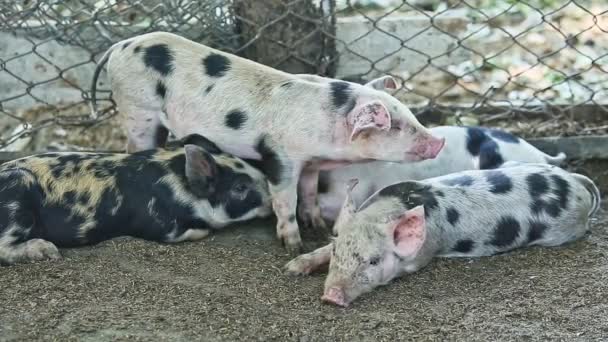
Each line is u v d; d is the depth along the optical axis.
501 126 6.04
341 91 4.68
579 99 6.25
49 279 4.32
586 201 4.84
